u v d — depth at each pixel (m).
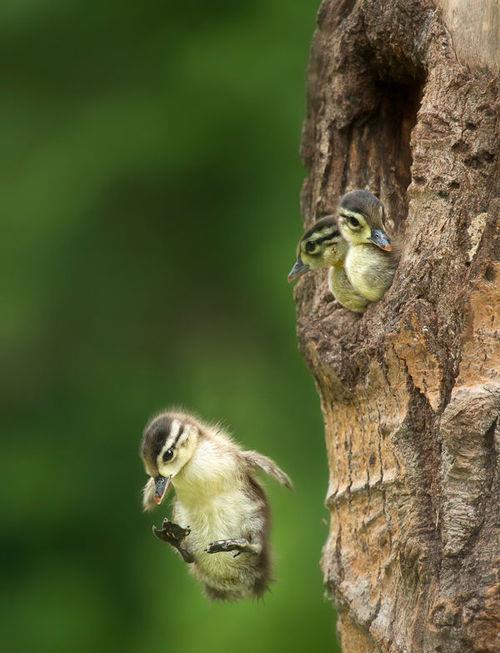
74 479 25.19
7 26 26.88
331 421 11.82
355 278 11.29
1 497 25.08
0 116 26.56
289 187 25.88
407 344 10.68
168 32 26.86
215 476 11.71
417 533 10.45
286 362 24.91
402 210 12.34
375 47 12.08
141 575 24.45
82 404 25.62
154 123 25.98
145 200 26.14
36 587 24.80
